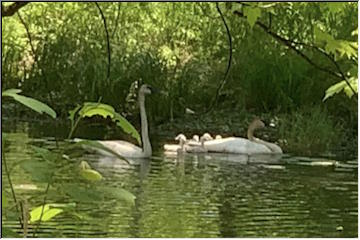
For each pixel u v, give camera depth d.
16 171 7.64
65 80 20.02
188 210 10.13
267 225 9.44
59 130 17.72
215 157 15.95
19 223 3.64
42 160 3.21
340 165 14.66
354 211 10.41
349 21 15.02
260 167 14.46
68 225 7.92
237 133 18.92
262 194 11.54
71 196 3.11
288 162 15.15
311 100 19.36
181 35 22.41
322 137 16.78
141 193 11.22
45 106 2.94
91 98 19.78
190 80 20.45
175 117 20.00
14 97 2.94
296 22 16.64
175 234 8.77
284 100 19.62
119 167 13.82
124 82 19.92
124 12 21.38
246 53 20.47
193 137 17.03
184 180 12.66
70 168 3.32
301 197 11.34
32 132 16.94
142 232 8.68
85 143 3.17
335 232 9.17
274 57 20.02
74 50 20.69
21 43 21.38
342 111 18.62
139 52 21.08
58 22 21.91
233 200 11.00
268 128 19.11
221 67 20.89
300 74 19.48
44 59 20.27
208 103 20.36
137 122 19.70
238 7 4.32
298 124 17.27
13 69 20.64
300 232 9.19
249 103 20.16
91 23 21.52
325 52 4.23
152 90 18.34
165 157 15.69
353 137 17.30
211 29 21.56
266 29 4.32
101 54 20.64
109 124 18.62
